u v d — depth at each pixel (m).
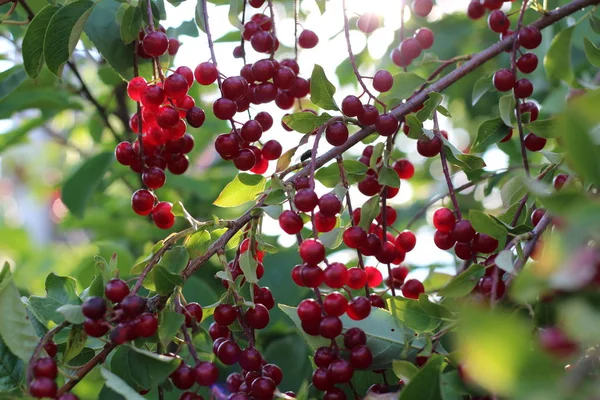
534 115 0.66
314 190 0.59
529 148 0.66
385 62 0.88
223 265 0.60
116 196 1.00
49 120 1.00
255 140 0.63
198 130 0.93
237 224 0.60
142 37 0.66
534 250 0.58
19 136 0.93
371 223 0.63
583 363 0.51
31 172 1.98
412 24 0.87
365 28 0.71
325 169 0.63
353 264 0.70
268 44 0.65
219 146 0.63
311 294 0.78
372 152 0.64
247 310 0.61
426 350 0.58
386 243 0.63
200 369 0.58
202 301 0.76
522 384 0.49
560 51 0.65
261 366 0.60
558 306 0.53
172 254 0.60
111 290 0.58
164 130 0.64
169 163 0.66
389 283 0.64
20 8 0.81
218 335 0.62
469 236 0.62
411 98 0.64
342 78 0.89
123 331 0.57
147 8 0.64
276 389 0.60
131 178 0.93
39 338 0.60
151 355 0.58
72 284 0.62
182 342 0.61
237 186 0.63
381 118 0.62
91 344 0.61
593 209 0.49
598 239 0.50
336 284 0.58
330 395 0.59
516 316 0.55
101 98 0.94
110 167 0.88
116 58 0.67
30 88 0.87
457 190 0.73
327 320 0.58
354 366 0.59
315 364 0.61
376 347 0.61
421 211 0.72
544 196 0.51
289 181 0.60
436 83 0.64
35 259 1.31
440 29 0.89
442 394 0.54
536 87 0.83
